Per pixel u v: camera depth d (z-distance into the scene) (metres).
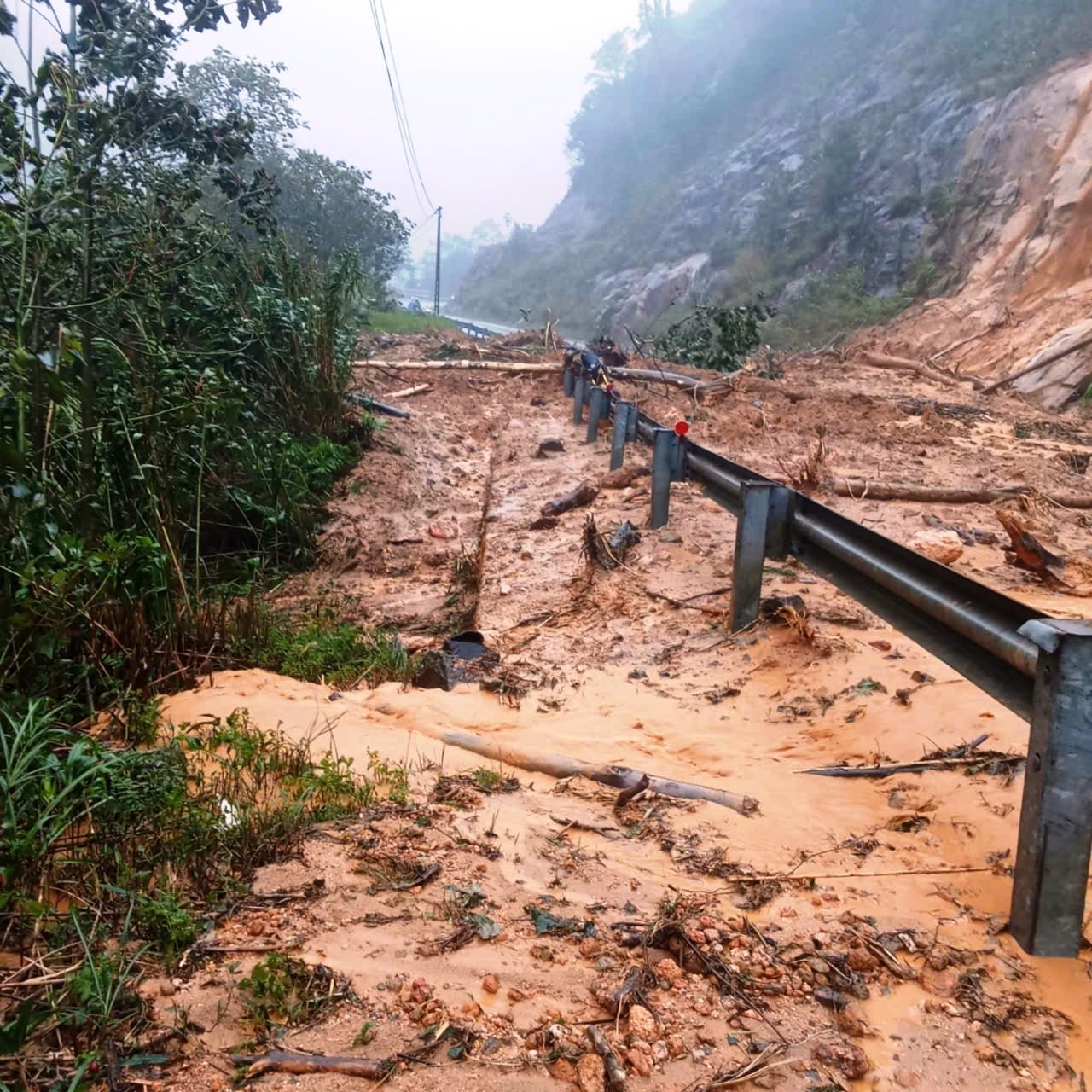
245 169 28.44
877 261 36.69
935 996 2.67
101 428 6.17
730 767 4.22
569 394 14.64
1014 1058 2.46
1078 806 2.77
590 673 5.39
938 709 4.45
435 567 8.84
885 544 4.15
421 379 15.97
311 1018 2.47
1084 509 9.19
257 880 3.11
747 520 5.59
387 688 5.36
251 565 8.13
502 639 6.07
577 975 2.69
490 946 2.80
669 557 7.15
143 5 9.64
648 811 3.73
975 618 3.22
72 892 2.98
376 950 2.76
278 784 3.84
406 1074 2.29
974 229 30.89
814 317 34.19
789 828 3.61
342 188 31.50
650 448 10.80
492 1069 2.32
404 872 3.19
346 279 11.69
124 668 5.21
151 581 5.47
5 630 4.63
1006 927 2.95
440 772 4.11
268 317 10.31
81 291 8.02
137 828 3.26
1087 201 24.83
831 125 50.59
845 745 4.34
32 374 5.47
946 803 3.69
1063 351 19.11
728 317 19.20
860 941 2.86
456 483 11.00
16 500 4.87
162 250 9.32
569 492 9.38
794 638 5.46
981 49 40.16
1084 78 29.33
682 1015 2.54
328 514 9.58
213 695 5.14
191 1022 2.44
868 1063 2.41
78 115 8.77
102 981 2.54
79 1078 2.20
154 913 2.82
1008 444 12.30
